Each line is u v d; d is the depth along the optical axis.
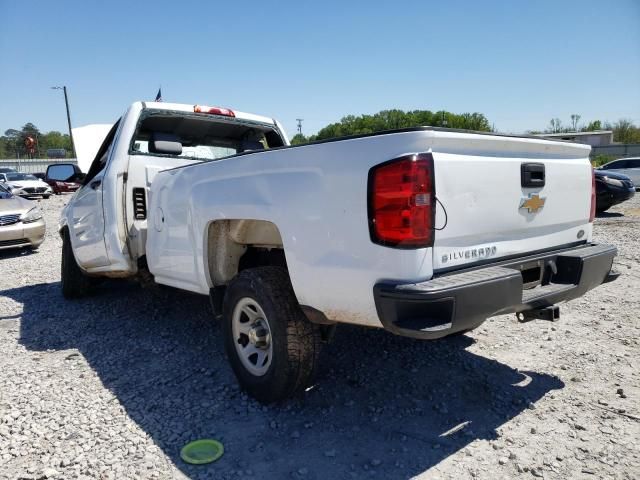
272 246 3.59
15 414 3.23
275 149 3.00
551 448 2.74
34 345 4.59
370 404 3.27
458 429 2.96
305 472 2.56
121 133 4.86
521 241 3.03
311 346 3.07
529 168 3.00
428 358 4.00
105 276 5.74
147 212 4.55
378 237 2.48
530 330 4.61
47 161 53.81
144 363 4.09
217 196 3.43
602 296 5.70
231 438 2.89
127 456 2.73
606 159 40.34
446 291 2.32
